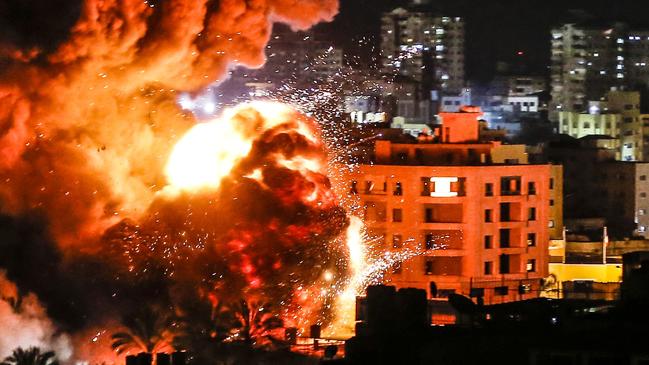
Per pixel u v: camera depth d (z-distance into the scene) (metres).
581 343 105.75
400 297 118.81
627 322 110.25
